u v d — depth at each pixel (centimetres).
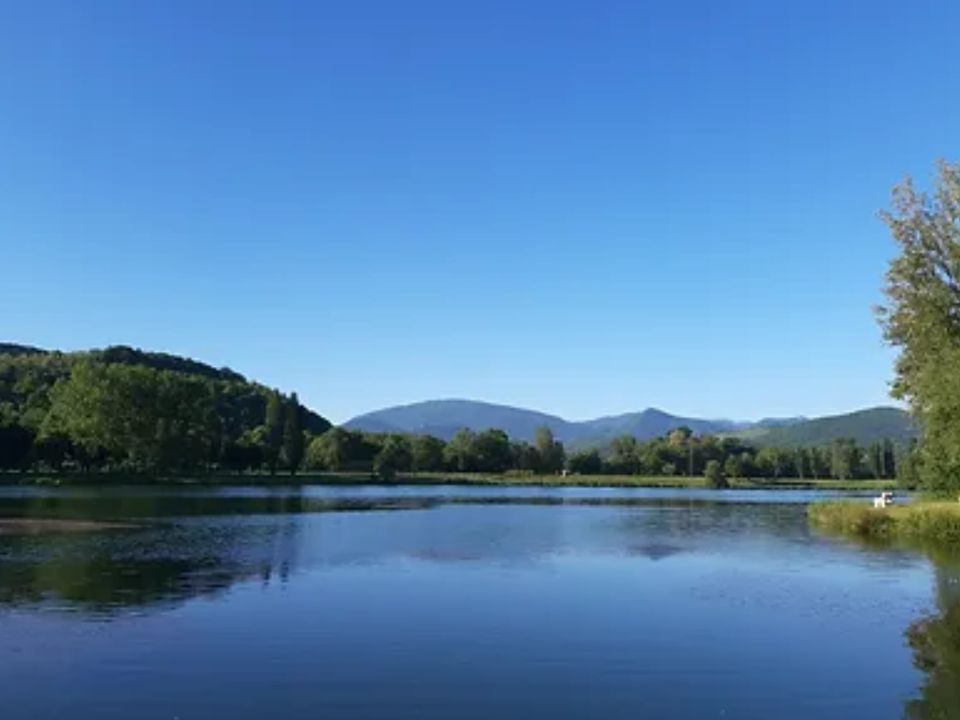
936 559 4322
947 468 5269
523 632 2525
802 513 8675
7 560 3931
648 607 2938
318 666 2119
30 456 14225
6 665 2084
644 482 19188
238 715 1750
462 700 1872
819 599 3106
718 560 4303
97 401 14725
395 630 2530
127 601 2925
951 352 4372
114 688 1914
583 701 1875
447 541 5234
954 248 4831
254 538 5197
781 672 2106
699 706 1847
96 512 7106
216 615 2708
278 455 18212
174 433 15312
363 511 8200
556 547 4938
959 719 1766
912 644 2400
